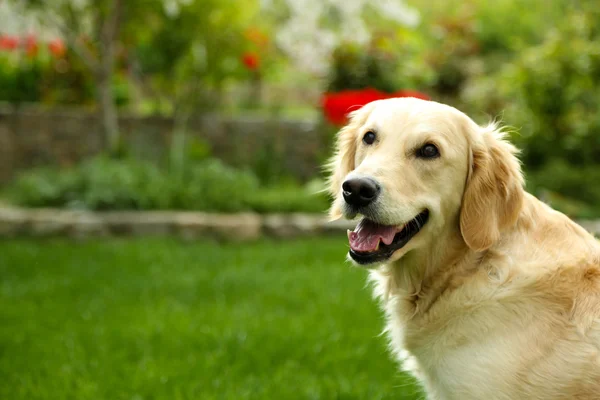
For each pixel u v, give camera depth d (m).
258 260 7.66
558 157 10.27
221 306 5.85
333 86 11.51
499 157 3.02
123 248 7.96
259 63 11.62
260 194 9.92
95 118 11.11
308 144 11.41
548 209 3.04
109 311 5.70
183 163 10.28
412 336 2.97
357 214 2.91
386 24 12.95
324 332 5.03
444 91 13.41
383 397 4.06
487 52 17.86
